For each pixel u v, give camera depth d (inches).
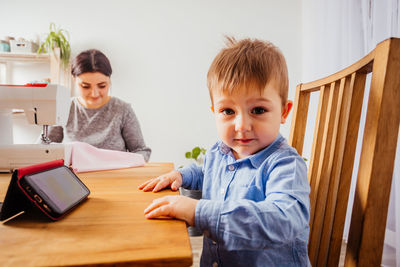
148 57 98.9
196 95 100.8
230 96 22.9
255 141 23.6
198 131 101.2
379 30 62.9
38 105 36.6
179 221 16.1
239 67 22.8
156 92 99.4
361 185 17.9
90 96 62.7
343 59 75.5
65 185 19.5
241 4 101.2
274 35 101.9
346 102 26.1
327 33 82.2
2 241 13.0
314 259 27.0
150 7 98.7
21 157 34.1
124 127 67.9
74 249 12.2
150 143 99.7
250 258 23.4
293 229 16.6
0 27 92.2
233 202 16.8
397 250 57.2
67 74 91.0
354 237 18.1
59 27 93.9
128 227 15.0
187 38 100.1
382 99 17.1
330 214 25.4
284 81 24.4
